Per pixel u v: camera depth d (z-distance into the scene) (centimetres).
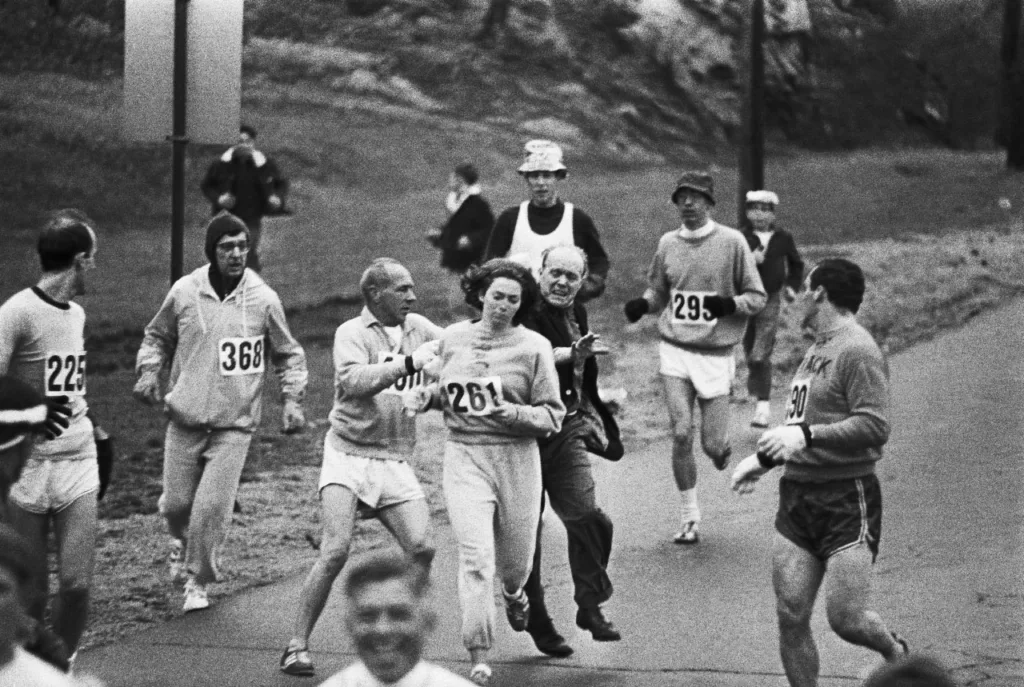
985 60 8112
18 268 3706
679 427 1792
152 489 2044
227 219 1520
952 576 1594
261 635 1466
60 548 1292
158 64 1791
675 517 1900
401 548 1388
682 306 1825
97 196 4472
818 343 1169
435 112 6438
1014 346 2952
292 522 1894
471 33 6944
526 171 1689
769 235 2455
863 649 1380
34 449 1278
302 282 3772
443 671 700
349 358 1355
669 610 1524
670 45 7150
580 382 1409
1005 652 1355
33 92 5309
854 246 4278
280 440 2353
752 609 1523
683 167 6419
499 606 1584
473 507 1303
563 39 7038
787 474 1164
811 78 7588
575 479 1383
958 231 4656
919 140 7694
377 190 5122
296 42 6694
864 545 1138
